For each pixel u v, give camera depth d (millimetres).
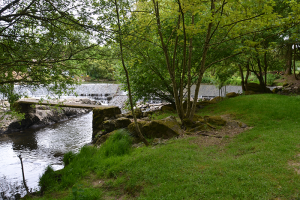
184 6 7824
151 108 20609
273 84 27969
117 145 8922
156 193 4914
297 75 27047
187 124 10320
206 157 6645
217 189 4539
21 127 17469
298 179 4496
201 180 5035
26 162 10656
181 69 14367
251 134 8281
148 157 7000
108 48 6910
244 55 14445
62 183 6605
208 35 9227
